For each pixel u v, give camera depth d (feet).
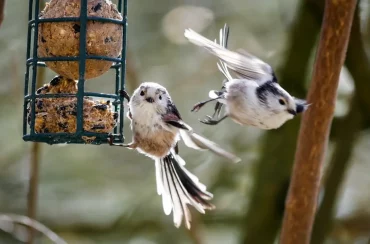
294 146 39.75
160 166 28.89
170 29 43.83
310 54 40.11
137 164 44.70
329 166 39.32
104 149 44.68
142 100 27.68
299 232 27.68
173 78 43.62
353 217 45.01
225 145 42.57
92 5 27.27
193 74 43.70
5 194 43.62
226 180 42.80
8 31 42.01
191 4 44.42
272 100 25.49
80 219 44.80
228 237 47.03
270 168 39.81
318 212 38.78
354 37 37.22
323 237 38.63
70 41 27.02
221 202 43.57
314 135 26.71
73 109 27.32
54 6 27.43
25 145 43.19
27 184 43.65
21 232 42.86
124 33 28.55
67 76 27.89
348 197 45.98
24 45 42.09
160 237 44.21
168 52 43.91
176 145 28.84
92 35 27.04
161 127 27.78
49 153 44.09
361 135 41.81
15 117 42.60
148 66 43.65
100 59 27.22
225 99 26.86
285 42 41.50
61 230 44.50
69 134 27.09
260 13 44.21
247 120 26.37
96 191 44.75
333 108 26.48
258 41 44.04
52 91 27.99
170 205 28.71
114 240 44.75
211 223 44.09
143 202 44.29
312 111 26.48
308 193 27.32
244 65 26.27
